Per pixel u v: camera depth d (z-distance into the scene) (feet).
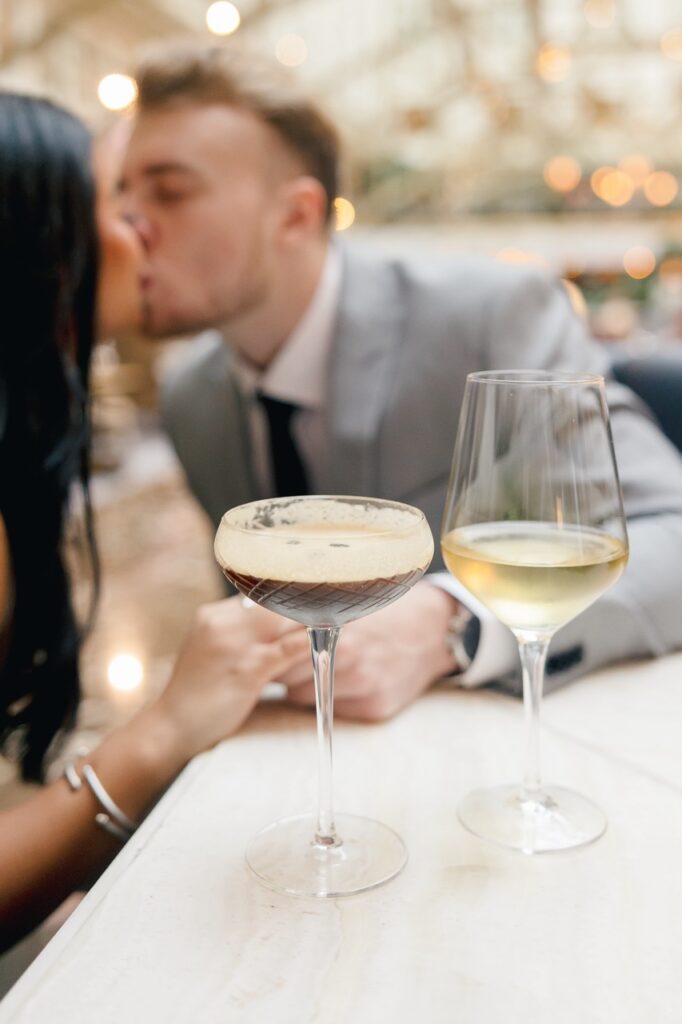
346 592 2.03
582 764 2.59
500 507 2.30
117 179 5.04
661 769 2.56
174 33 28.25
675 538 3.54
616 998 1.69
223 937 1.88
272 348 5.50
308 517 2.40
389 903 1.98
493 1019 1.65
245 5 28.48
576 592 2.20
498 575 2.19
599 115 29.78
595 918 1.93
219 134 4.99
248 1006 1.69
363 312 5.33
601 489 2.25
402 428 5.20
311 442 5.66
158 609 12.31
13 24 22.97
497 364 5.14
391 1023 1.64
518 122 33.76
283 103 5.12
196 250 5.08
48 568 3.73
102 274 4.79
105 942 1.86
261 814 2.36
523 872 2.09
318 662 2.23
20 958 2.88
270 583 2.03
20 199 3.47
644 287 41.14
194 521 17.74
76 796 2.62
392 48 35.01
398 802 2.41
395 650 2.94
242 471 5.98
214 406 5.94
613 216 43.65
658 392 5.82
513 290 5.26
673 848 2.19
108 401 20.90
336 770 2.58
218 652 2.82
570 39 31.14
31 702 3.79
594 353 5.40
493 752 2.68
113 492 19.29
